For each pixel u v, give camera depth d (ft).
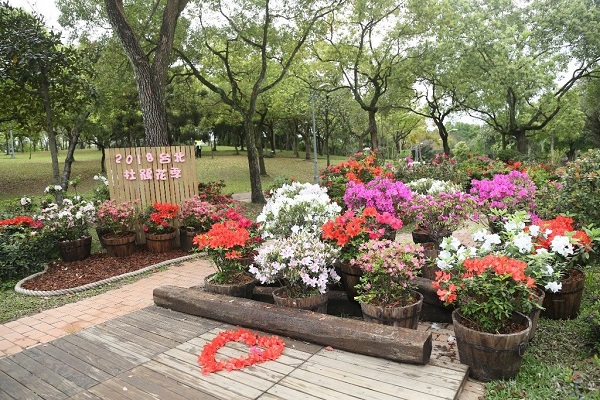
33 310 13.79
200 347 9.45
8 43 22.35
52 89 26.66
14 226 19.04
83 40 33.55
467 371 8.27
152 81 24.57
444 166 33.60
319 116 76.02
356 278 11.65
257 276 10.89
